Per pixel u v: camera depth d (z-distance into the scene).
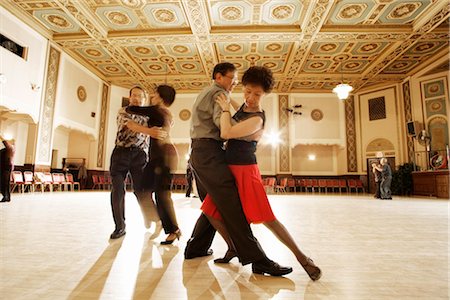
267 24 9.42
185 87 14.98
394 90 13.73
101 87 13.69
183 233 2.76
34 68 9.64
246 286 1.35
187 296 1.21
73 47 10.86
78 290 1.26
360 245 2.30
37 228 2.85
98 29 9.45
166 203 2.33
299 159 15.89
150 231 2.82
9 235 2.46
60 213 4.15
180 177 15.44
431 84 12.10
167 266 1.67
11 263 1.66
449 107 11.48
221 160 1.68
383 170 9.26
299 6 8.45
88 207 5.11
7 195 5.79
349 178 14.70
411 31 9.41
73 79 11.70
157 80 13.96
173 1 8.17
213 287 1.33
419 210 5.34
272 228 1.54
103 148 13.93
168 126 2.54
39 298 1.16
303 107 15.12
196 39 10.00
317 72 12.94
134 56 11.57
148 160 2.53
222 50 11.04
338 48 10.75
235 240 1.57
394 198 10.15
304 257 1.49
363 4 8.31
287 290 1.31
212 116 1.75
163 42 10.31
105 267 1.62
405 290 1.32
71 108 11.64
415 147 12.66
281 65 12.35
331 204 6.76
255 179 1.62
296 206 6.14
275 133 14.94
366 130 14.58
